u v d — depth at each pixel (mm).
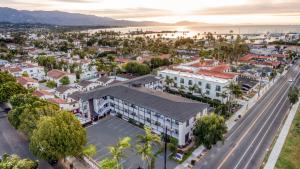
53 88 96688
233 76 88312
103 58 171750
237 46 154750
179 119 51312
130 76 107125
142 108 60156
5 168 32594
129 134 57906
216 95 82062
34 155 44438
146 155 37719
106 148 51500
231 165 45094
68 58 154125
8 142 52469
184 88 91188
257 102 82000
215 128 46875
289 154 48469
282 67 134625
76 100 69562
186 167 44688
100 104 67812
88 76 118250
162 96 63719
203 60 129500
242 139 55562
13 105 58125
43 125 41062
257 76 115750
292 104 73625
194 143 54156
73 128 43219
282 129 60375
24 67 114000
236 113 72125
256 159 46906
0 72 84250
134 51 199125
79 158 46719
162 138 51562
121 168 40875
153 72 122438
